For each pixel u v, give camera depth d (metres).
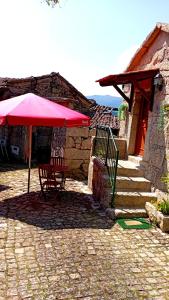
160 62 7.01
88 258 4.45
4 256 4.32
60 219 6.04
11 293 3.47
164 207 5.93
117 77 6.81
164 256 4.71
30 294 3.47
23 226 5.52
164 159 6.62
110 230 5.63
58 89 15.57
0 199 7.26
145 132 8.34
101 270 4.13
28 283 3.69
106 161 7.36
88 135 10.13
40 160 14.29
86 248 4.78
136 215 6.34
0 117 6.22
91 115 16.08
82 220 6.06
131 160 8.59
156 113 7.11
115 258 4.52
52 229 5.46
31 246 4.70
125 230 5.67
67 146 9.95
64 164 9.99
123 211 6.30
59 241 4.96
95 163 8.22
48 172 7.60
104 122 14.17
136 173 7.62
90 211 6.70
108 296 3.55
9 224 5.58
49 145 14.97
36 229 5.41
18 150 13.95
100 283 3.81
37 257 4.36
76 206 7.02
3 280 3.71
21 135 13.84
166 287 3.83
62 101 14.03
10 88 13.86
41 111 6.46
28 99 6.86
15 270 3.96
